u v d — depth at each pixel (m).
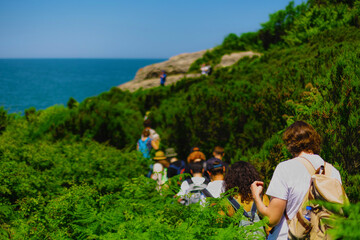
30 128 11.34
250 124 7.15
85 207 2.93
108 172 5.82
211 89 10.01
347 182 3.43
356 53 4.86
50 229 2.85
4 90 92.06
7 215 3.36
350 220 1.57
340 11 12.75
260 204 2.33
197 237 2.38
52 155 6.10
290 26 21.44
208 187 3.56
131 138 10.81
